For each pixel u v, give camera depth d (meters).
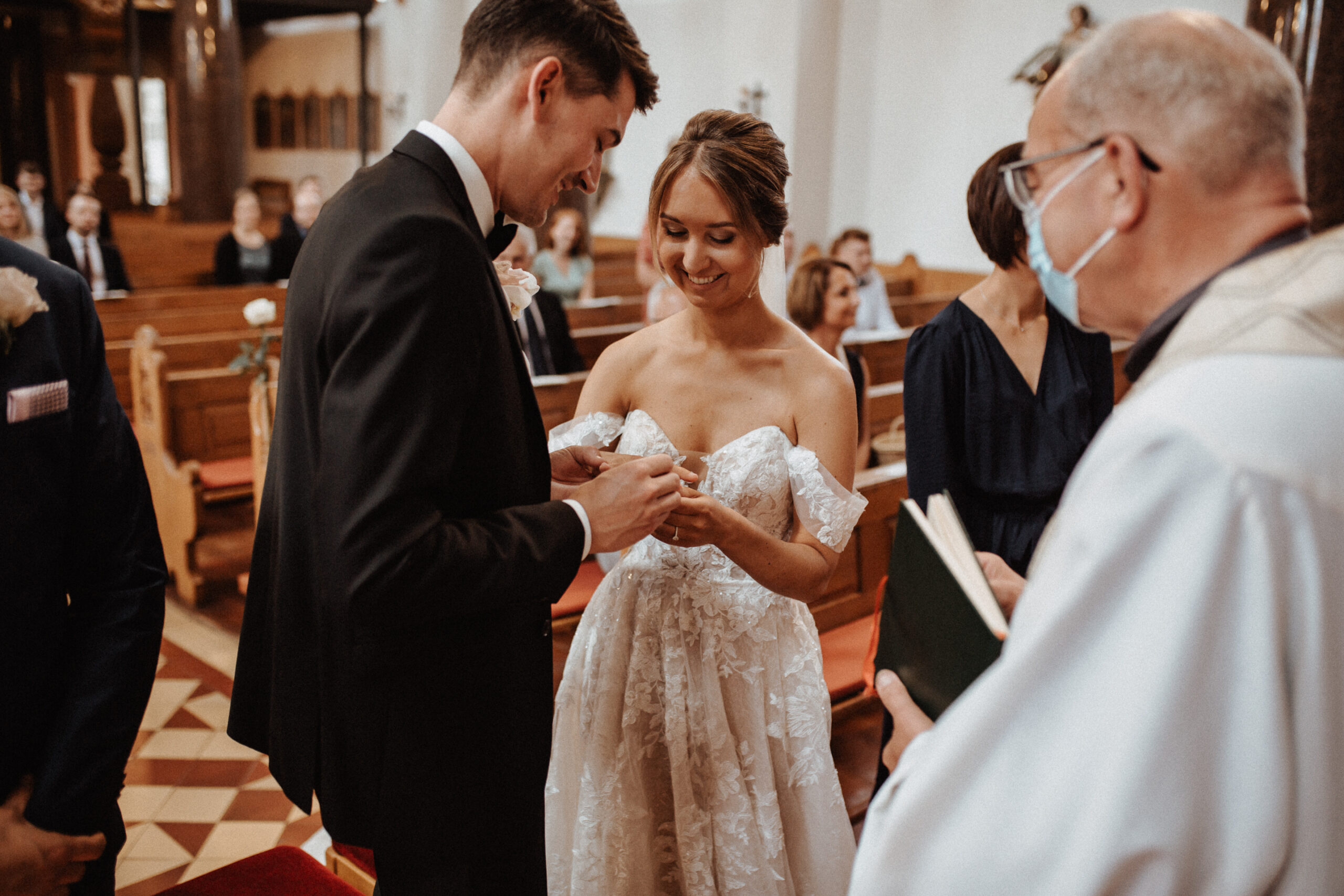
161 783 3.05
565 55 1.24
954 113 10.49
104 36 15.79
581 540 1.28
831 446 1.68
